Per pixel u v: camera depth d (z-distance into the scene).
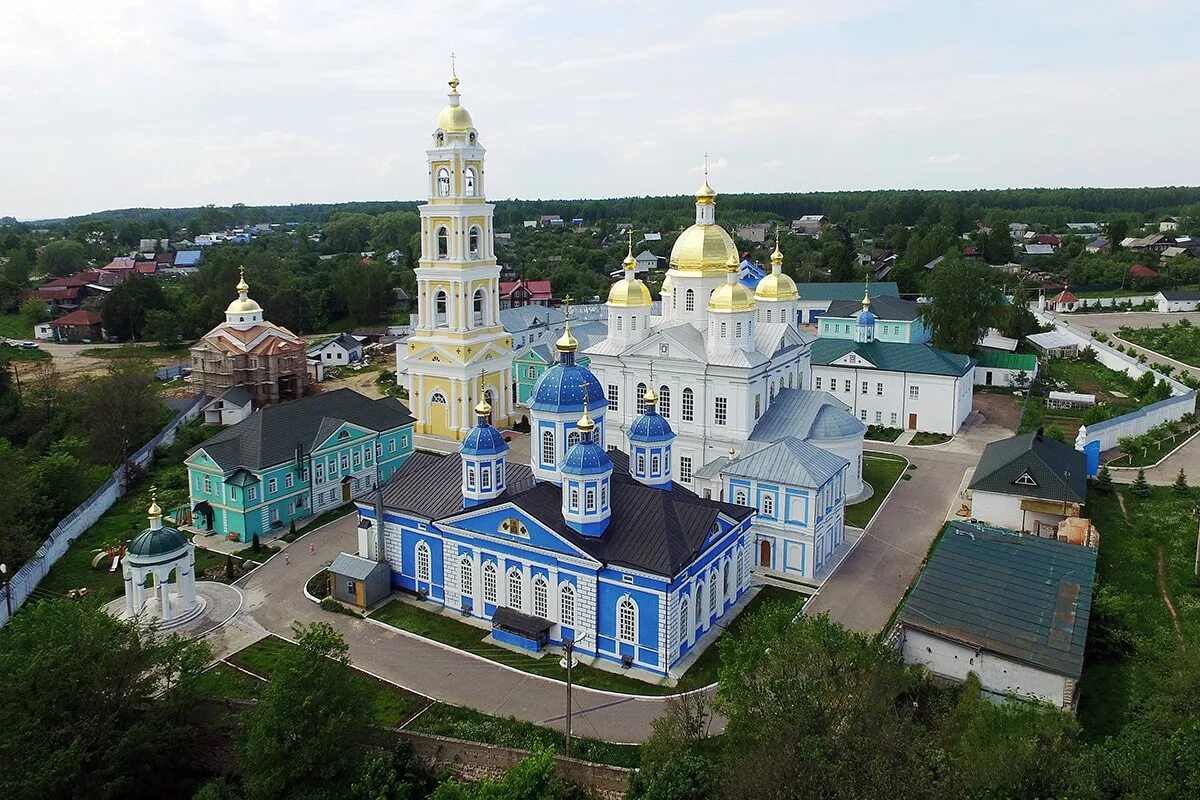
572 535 56.09
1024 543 58.16
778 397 84.25
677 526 56.62
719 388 79.44
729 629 58.91
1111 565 63.59
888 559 69.69
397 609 63.03
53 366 141.50
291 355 127.06
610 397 86.56
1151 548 66.00
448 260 103.56
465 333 104.19
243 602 64.19
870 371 106.94
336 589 64.44
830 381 109.81
